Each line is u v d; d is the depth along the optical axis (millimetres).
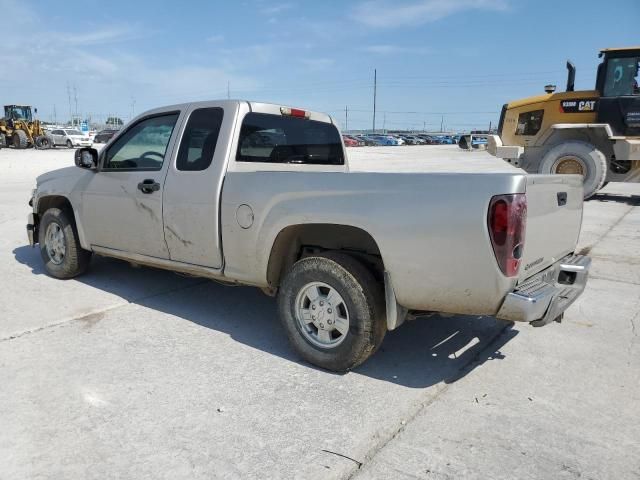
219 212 4230
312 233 4086
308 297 3848
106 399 3314
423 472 2664
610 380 3686
